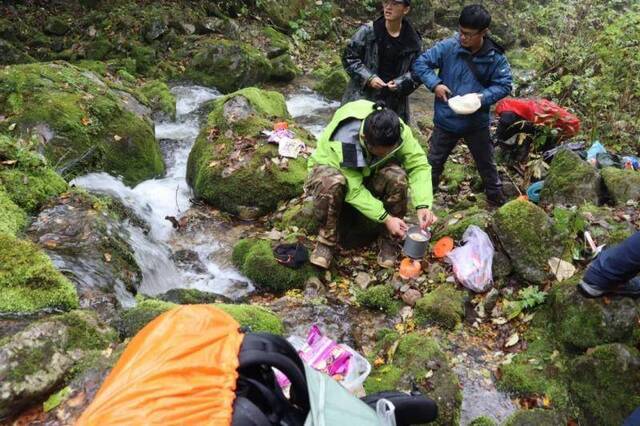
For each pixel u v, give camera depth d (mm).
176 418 1075
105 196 4422
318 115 7371
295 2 10211
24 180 3969
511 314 3451
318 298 3688
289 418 1278
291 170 4852
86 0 8094
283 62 8414
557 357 3123
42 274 3055
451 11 11898
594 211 3990
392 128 3242
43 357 2508
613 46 5836
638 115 5785
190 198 5121
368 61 4379
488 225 3867
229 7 9227
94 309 3117
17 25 7352
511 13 12281
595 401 2854
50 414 2373
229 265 4211
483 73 4051
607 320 3008
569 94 6180
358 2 11227
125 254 3736
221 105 5496
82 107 5148
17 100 4996
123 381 1154
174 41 8039
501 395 3031
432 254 3998
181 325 1260
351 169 3604
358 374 2727
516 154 5320
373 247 4254
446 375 2912
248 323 3027
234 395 1146
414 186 3680
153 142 5574
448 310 3449
